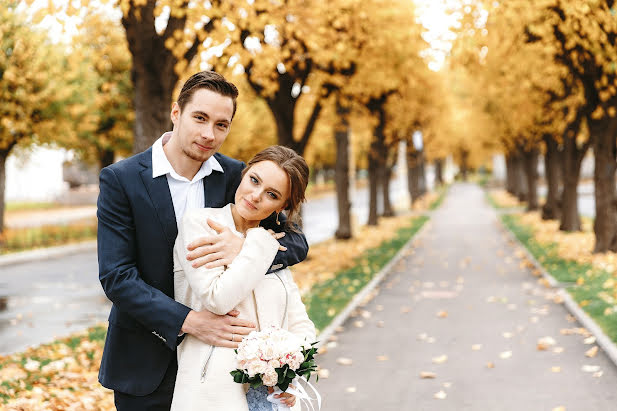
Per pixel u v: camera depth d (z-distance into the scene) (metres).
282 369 2.33
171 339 2.33
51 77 21.89
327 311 9.12
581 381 5.83
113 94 25.72
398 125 25.55
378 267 14.24
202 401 2.36
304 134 14.27
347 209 20.47
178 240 2.44
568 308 9.18
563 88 16.38
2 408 4.83
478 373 6.22
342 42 11.17
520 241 19.02
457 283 12.21
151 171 2.53
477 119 32.72
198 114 2.43
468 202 45.34
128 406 2.54
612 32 10.39
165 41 7.49
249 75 12.37
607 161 14.09
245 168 2.56
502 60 15.52
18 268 17.02
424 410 5.21
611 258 12.93
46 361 6.83
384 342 7.60
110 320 2.60
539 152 31.50
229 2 7.61
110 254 2.41
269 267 2.43
